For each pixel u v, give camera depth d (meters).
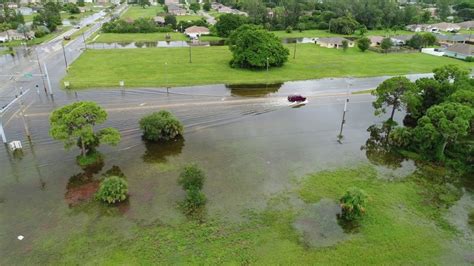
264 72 76.50
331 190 34.41
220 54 93.81
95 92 60.44
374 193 34.00
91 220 29.42
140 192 33.31
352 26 144.12
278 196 33.22
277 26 150.50
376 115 50.84
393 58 95.44
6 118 49.28
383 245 27.39
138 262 25.27
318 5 181.00
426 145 40.44
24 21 142.50
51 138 43.53
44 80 66.38
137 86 63.97
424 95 51.38
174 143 43.38
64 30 137.12
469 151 40.81
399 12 162.75
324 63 87.00
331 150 42.62
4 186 33.88
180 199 32.41
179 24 141.38
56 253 25.92
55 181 34.88
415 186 35.44
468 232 29.09
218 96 60.59
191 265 25.11
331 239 27.92
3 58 85.75
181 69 76.62
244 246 27.00
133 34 130.88
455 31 147.50
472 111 38.50
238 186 34.62
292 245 27.22
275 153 41.38
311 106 57.28
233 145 43.06
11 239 27.17
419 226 29.61
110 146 42.03
